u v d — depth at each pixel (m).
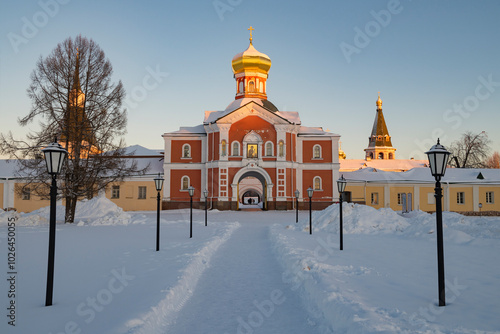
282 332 7.13
